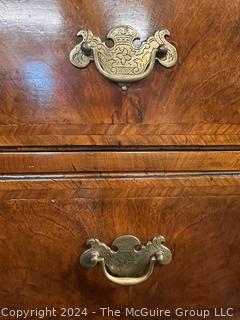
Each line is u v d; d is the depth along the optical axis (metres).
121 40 0.40
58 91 0.40
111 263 0.44
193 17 0.40
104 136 0.41
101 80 0.40
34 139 0.41
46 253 0.43
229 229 0.45
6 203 0.42
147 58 0.40
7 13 0.39
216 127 0.42
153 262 0.43
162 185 0.43
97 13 0.39
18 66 0.39
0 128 0.40
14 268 0.43
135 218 0.43
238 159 0.43
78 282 0.45
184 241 0.45
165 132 0.42
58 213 0.43
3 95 0.39
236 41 0.41
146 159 0.42
